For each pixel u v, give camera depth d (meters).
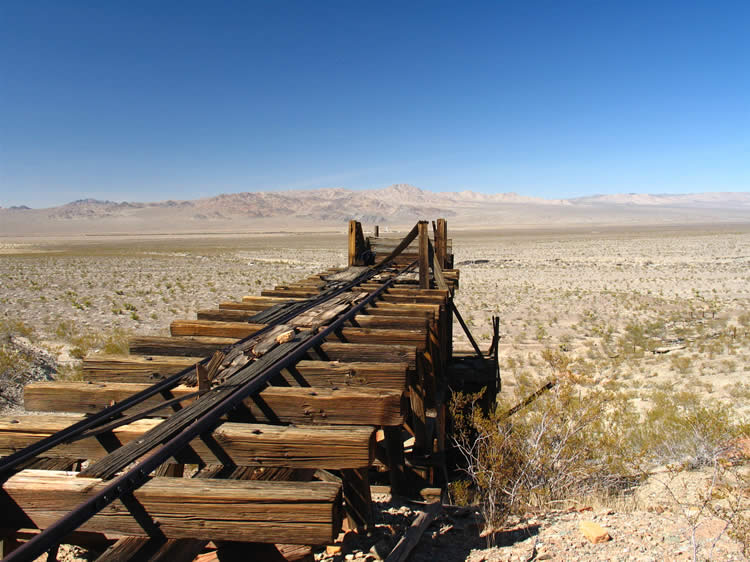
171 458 2.97
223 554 2.78
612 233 139.75
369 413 3.34
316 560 4.04
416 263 11.23
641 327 21.45
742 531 4.05
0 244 137.38
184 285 36.12
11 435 3.13
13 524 2.46
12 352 11.66
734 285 35.34
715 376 13.30
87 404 3.72
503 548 4.13
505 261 58.25
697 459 6.77
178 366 4.10
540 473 5.52
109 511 2.38
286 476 3.00
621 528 4.47
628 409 10.48
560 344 18.83
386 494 5.49
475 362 9.52
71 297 29.27
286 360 3.95
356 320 5.67
